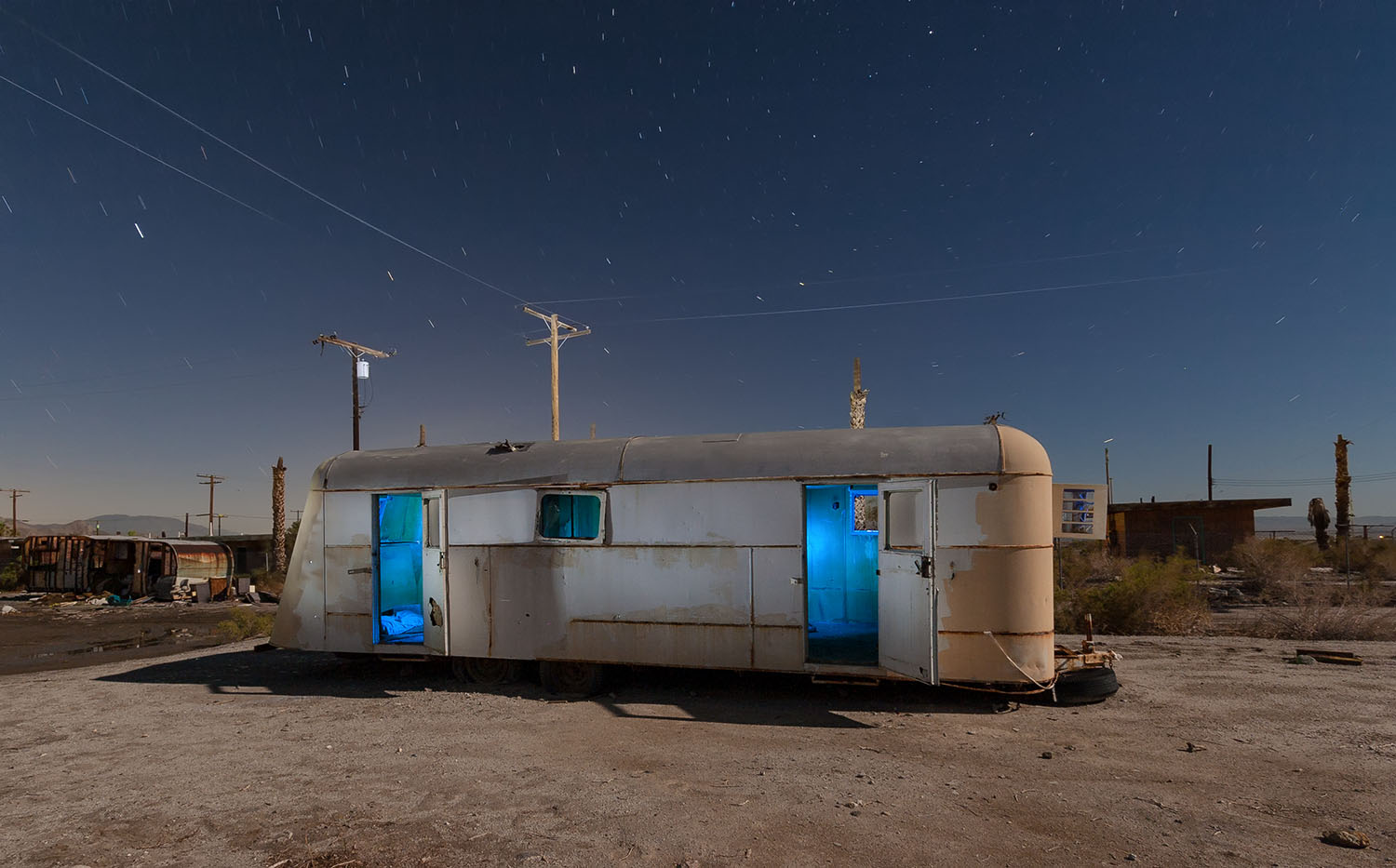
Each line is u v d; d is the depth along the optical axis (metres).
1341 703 7.27
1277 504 26.66
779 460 8.09
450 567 9.09
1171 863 3.98
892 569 7.62
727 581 8.09
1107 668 7.82
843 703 7.79
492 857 4.19
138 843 4.50
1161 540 28.45
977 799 4.98
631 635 8.34
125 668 11.02
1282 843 4.21
